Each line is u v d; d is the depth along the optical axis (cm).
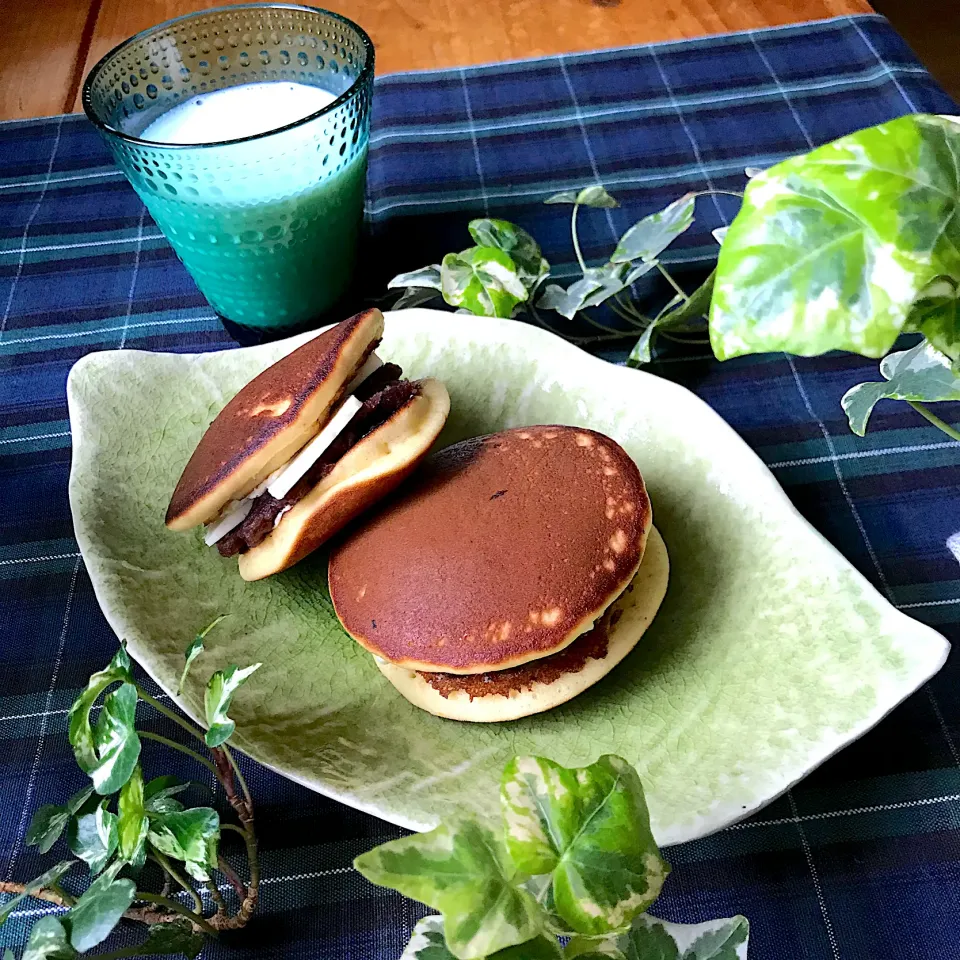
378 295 38
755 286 18
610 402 31
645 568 28
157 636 27
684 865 25
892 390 25
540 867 18
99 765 22
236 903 25
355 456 28
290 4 36
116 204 43
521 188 42
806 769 24
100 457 30
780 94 44
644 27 48
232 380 33
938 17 62
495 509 27
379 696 28
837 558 26
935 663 24
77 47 49
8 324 39
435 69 47
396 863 18
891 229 17
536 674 27
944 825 25
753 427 33
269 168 32
